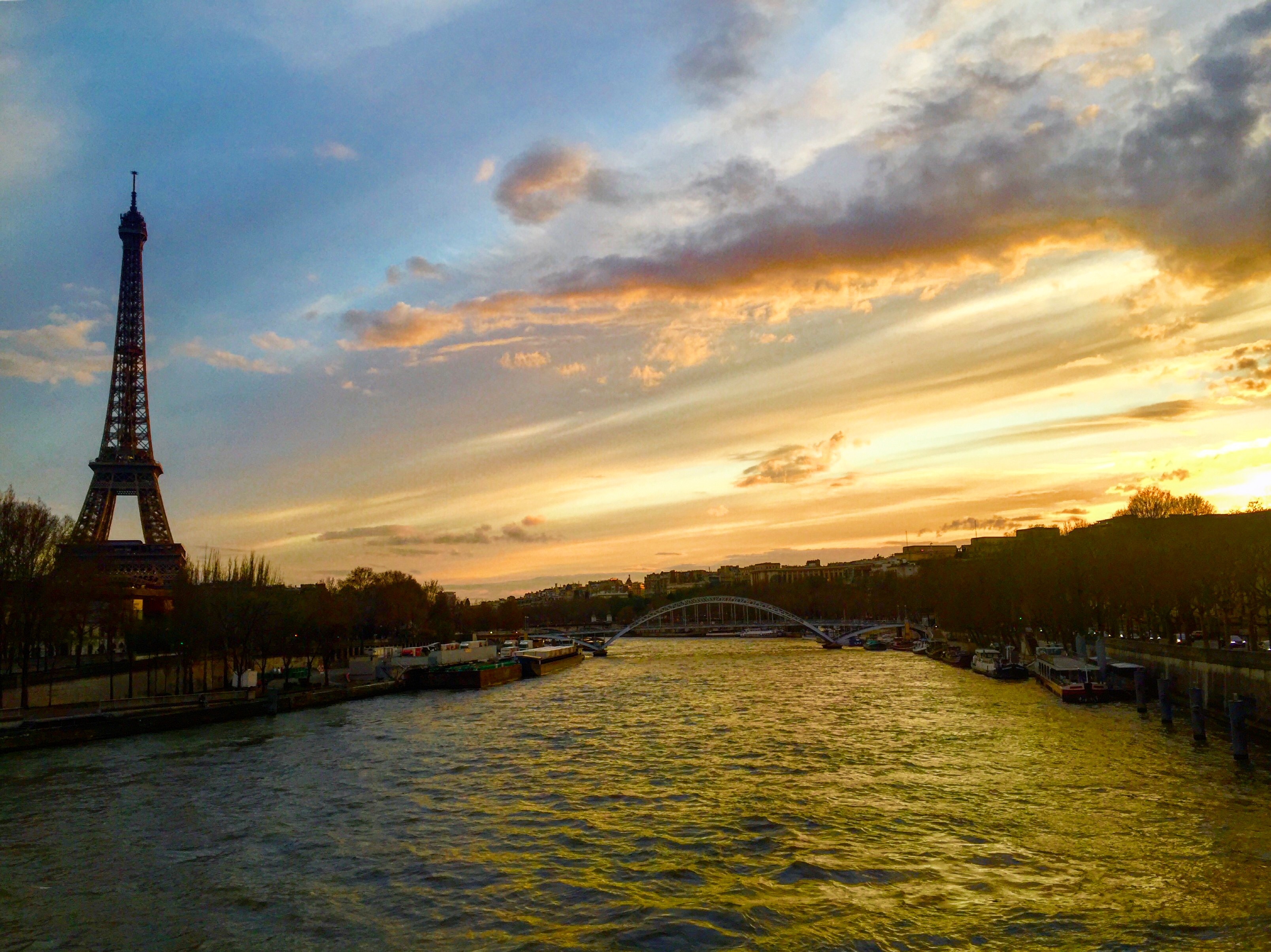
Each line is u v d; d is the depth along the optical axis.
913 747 86.44
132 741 100.69
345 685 159.25
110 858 54.69
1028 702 121.69
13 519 123.31
